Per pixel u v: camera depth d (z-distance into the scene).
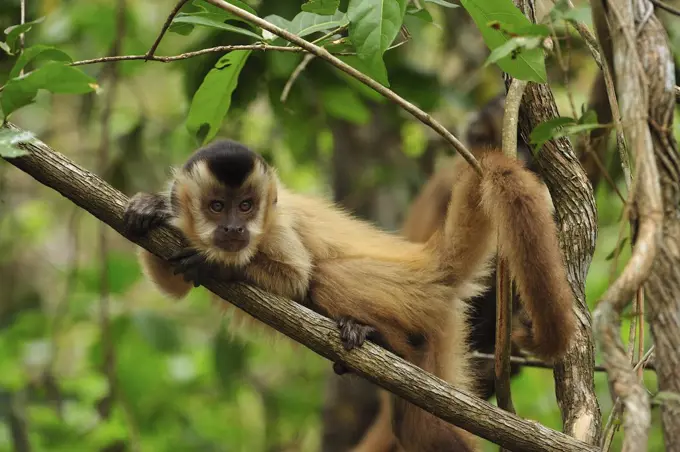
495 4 8.54
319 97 16.02
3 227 22.77
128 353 18.62
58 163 10.03
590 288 18.16
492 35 8.71
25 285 22.64
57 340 18.19
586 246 10.73
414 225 15.86
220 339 17.73
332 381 18.53
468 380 12.51
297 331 10.07
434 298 12.18
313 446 22.56
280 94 15.59
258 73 15.27
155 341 17.53
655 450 15.15
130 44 18.58
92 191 10.20
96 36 18.47
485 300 14.56
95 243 24.59
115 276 18.31
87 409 17.70
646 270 6.63
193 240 11.31
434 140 19.02
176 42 19.39
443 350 12.28
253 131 19.75
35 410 17.11
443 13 19.17
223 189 11.66
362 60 8.73
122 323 18.03
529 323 12.41
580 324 10.48
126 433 17.06
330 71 15.47
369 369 9.73
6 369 17.94
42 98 18.23
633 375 6.54
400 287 12.11
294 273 11.61
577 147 13.61
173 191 11.97
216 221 11.45
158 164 18.17
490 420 9.06
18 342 18.75
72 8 18.38
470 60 19.48
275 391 20.28
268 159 17.86
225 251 10.85
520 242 9.33
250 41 14.42
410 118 16.97
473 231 11.89
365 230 13.23
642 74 7.12
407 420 12.03
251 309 10.33
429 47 20.94
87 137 20.53
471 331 13.80
